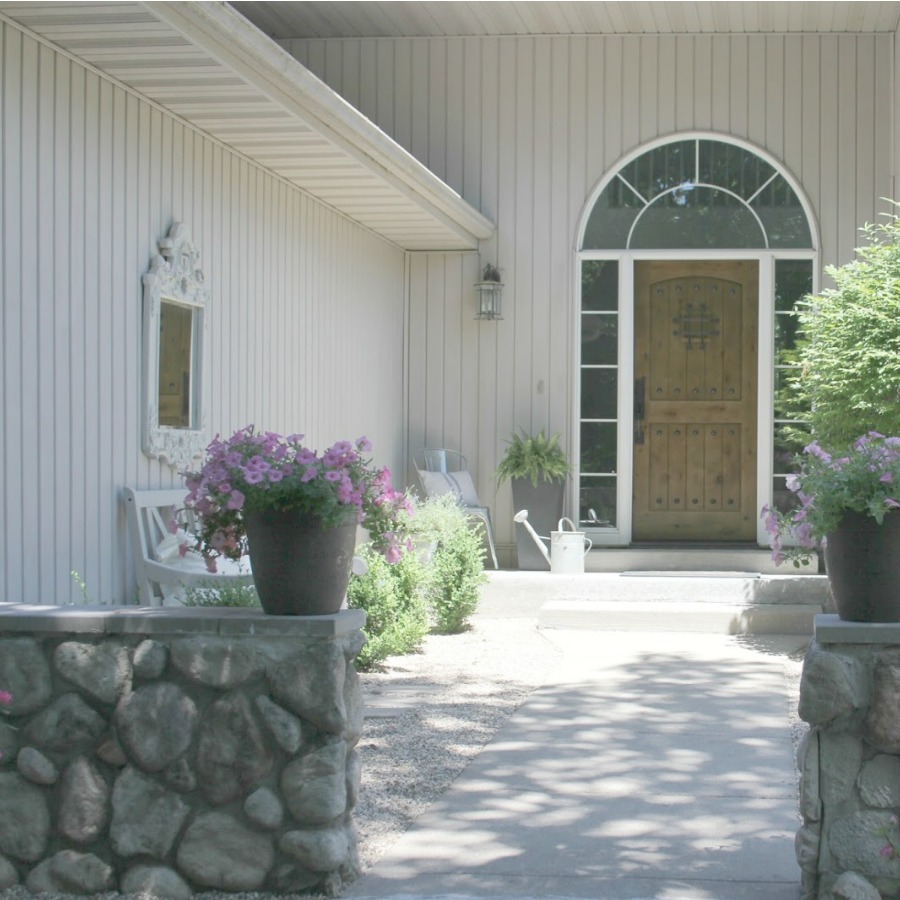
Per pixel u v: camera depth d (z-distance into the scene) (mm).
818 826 3439
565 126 11047
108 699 3619
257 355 8203
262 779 3566
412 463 11352
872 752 3412
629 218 11008
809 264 10844
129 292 6582
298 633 3551
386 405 10891
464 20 10727
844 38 10797
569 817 4379
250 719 3557
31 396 5695
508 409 11180
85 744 3635
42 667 3656
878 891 3377
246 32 5938
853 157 10781
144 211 6727
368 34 11148
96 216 6242
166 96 6645
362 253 10250
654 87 10969
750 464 10984
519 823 4309
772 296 10844
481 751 5359
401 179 8859
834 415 7941
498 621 9234
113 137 6387
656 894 3604
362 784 4820
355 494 3650
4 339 5500
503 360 11195
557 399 11086
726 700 6453
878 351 7570
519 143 11094
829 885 3410
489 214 11133
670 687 6812
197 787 3588
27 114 5652
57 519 5898
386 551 4043
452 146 11141
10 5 5293
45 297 5809
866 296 7805
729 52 10906
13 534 5555
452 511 9078
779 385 10859
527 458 10672
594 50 11016
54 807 3648
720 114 10906
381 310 10750
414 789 4758
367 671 7301
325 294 9430
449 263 11289
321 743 3559
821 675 3404
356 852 3740
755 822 4320
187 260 7148
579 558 9688
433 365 11312
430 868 3828
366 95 11219
